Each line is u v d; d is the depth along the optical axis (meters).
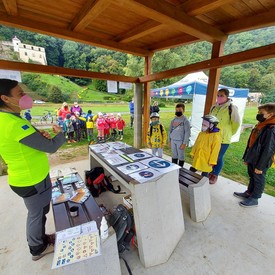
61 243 1.07
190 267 1.40
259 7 2.14
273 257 1.50
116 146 2.62
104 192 2.56
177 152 3.08
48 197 1.37
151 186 1.33
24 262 1.44
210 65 2.68
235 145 5.46
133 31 3.03
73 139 6.02
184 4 2.08
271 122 1.91
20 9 2.32
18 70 2.83
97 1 1.87
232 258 1.48
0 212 2.11
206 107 2.92
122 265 1.42
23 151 1.13
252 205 2.21
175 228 1.60
